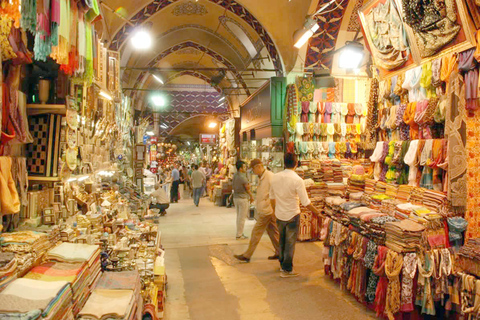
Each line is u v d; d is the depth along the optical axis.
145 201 7.96
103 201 4.46
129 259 3.18
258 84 12.37
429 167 3.80
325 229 4.59
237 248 6.25
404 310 3.24
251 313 3.67
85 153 3.80
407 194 3.93
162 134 22.69
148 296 3.00
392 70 4.49
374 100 5.00
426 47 3.72
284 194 4.62
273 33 8.21
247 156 11.21
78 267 2.07
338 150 7.35
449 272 3.26
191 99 22.62
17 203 2.20
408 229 3.19
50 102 2.87
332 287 4.35
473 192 3.38
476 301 2.91
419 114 3.94
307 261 5.42
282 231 4.70
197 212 10.66
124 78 11.63
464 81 3.34
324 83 7.63
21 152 2.71
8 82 2.42
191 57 15.45
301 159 7.25
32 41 2.72
